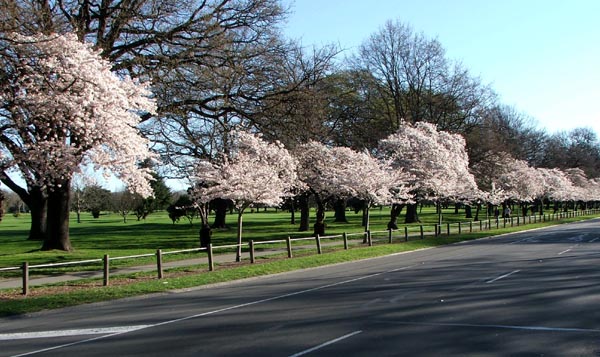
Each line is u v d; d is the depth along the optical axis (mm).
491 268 17984
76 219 89000
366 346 7875
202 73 24625
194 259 23922
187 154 28219
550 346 7688
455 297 12148
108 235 42719
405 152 37375
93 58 17672
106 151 18734
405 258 23453
